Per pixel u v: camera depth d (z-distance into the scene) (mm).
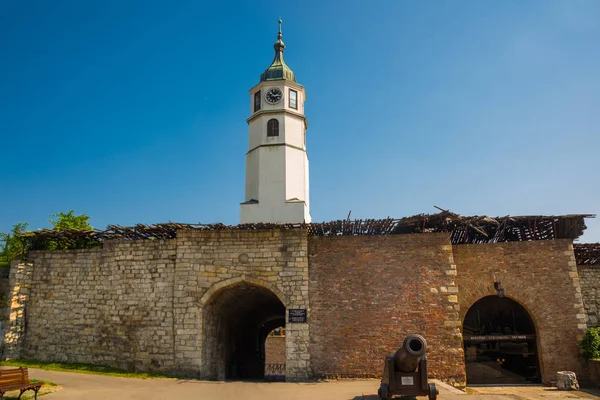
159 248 19125
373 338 17781
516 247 19281
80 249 20062
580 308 18516
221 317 21016
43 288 19891
